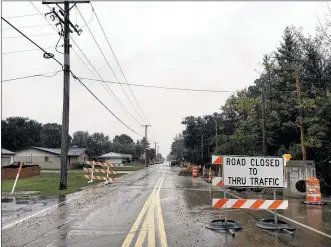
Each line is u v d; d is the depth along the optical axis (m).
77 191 18.86
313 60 23.38
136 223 9.44
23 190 19.14
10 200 14.70
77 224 9.30
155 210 11.78
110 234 8.12
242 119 29.92
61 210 11.80
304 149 19.78
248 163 9.20
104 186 22.36
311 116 20.33
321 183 19.91
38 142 86.12
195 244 7.24
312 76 23.91
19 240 7.58
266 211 11.73
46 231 8.45
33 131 84.62
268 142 24.86
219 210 11.84
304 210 12.11
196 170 35.75
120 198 15.37
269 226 8.76
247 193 18.58
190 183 25.62
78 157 70.62
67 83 20.80
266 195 17.62
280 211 11.78
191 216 10.61
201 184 24.72
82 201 14.29
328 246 7.16
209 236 7.96
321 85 23.14
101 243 7.29
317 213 11.44
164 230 8.56
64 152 20.12
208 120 56.16
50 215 10.77
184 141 58.91
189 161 61.88
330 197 17.22
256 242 7.45
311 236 8.03
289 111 22.70
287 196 16.78
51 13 19.55
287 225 8.91
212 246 7.11
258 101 26.28
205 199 15.16
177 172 46.84
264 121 22.97
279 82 24.31
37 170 37.97
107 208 12.24
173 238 7.75
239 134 27.30
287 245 7.21
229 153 28.41
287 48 25.28
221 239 7.69
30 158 61.75
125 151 121.31
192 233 8.25
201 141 52.59
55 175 37.62
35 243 7.32
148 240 7.54
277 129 24.52
